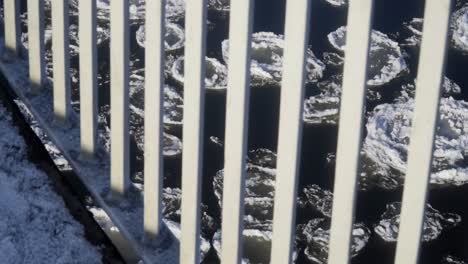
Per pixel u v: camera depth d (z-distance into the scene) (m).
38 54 3.02
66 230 2.79
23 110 5.81
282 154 2.16
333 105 7.06
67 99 2.93
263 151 6.65
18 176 2.97
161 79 2.40
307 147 6.77
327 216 6.19
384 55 7.66
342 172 2.08
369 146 6.74
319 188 6.40
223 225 2.36
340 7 8.11
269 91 7.31
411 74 7.52
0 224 2.82
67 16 2.81
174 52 7.32
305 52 2.05
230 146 2.26
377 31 7.91
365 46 1.95
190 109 2.32
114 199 2.71
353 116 2.02
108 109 6.88
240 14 2.13
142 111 6.69
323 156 6.68
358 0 1.94
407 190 1.99
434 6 1.83
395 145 6.73
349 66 1.99
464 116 7.04
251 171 6.43
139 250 2.59
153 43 2.38
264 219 6.03
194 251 2.46
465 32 7.89
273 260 2.29
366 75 1.98
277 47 7.60
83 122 2.80
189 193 2.41
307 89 7.24
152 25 2.36
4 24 3.38
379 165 6.61
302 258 5.93
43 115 3.01
